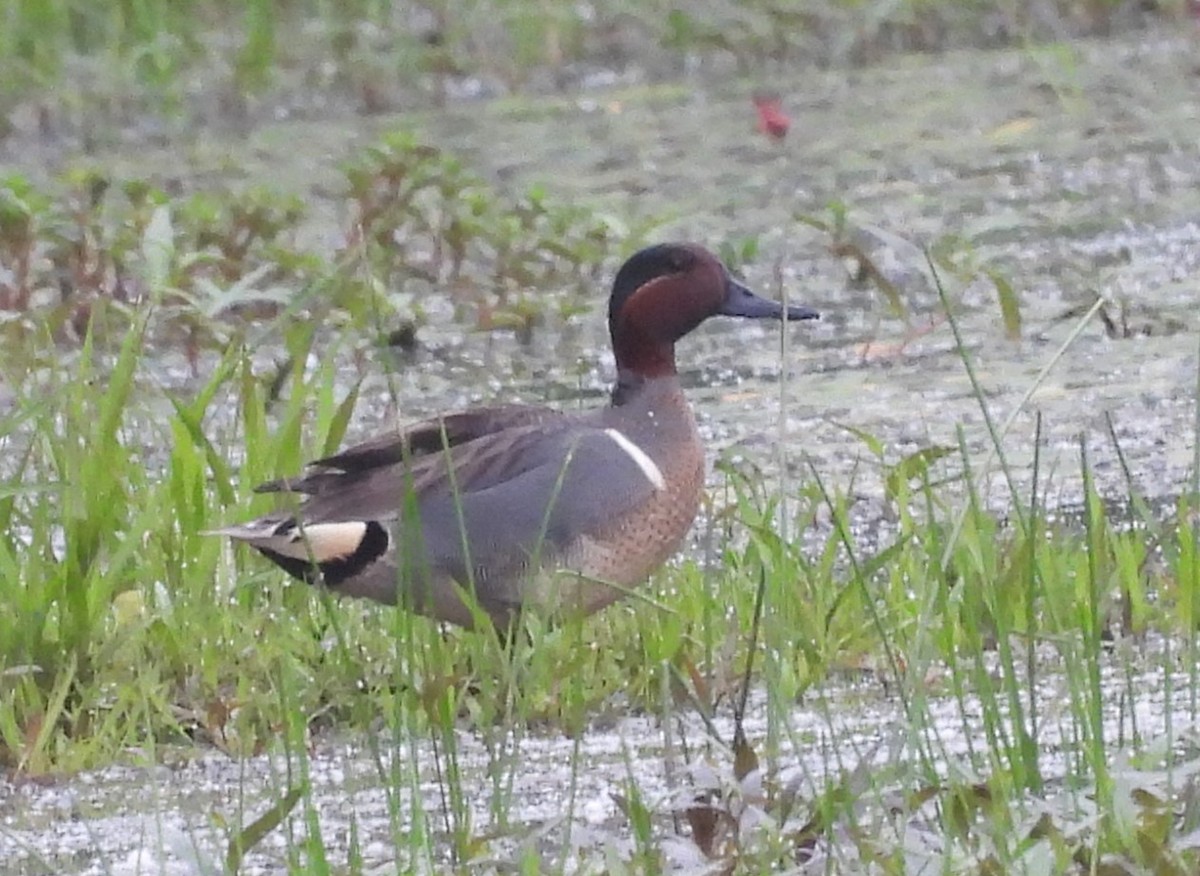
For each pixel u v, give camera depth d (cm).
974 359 1457
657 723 882
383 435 984
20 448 1241
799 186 1966
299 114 2358
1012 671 761
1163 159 2003
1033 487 794
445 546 941
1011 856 651
